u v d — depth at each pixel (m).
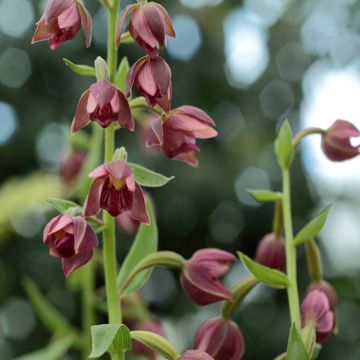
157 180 3.92
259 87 12.43
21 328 11.89
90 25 3.78
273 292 11.38
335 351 11.02
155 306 11.63
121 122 3.64
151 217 4.32
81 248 3.64
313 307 4.11
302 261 11.55
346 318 11.12
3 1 12.24
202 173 11.50
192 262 4.20
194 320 11.51
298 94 12.45
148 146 3.95
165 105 3.73
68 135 6.55
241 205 12.02
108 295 3.96
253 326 11.20
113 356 3.81
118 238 11.09
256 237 12.23
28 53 12.21
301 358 3.73
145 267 4.14
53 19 3.74
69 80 12.30
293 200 12.01
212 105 12.57
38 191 7.47
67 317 11.58
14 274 11.62
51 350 6.05
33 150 12.15
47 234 3.64
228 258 4.21
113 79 3.83
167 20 3.77
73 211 3.73
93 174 3.56
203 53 12.41
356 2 11.55
